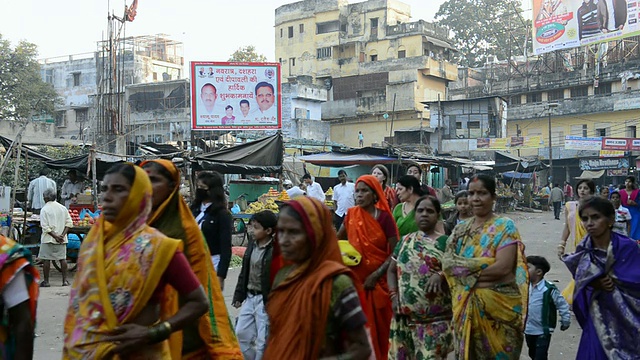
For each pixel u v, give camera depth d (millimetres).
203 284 3672
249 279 5355
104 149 24453
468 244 4301
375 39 52281
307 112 46969
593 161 41812
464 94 49562
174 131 37656
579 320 4535
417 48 50188
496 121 40500
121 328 2611
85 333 2617
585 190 7867
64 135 48562
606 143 36031
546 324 5629
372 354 2627
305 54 55219
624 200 9898
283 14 56656
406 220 5867
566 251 8602
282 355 2576
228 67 21609
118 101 25062
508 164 36812
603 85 43656
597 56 43312
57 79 49938
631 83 42062
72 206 14320
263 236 5242
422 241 4719
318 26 55219
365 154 24172
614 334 4293
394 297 4883
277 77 21969
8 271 2787
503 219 4215
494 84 48281
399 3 53312
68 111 48562
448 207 12852
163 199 3676
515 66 48562
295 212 2615
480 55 66125
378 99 47812
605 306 4348
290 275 2682
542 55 47625
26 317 2842
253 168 17672
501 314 4094
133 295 2639
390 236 5371
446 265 4246
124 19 26375
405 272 4695
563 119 44625
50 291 10047
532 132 45875
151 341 2658
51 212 10406
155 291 2732
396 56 51094
